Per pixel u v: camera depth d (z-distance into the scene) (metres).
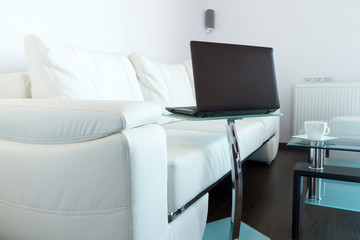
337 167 1.30
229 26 3.55
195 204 1.07
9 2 1.40
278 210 1.55
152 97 1.87
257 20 3.39
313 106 3.08
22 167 0.82
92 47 1.89
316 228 1.35
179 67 2.37
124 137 0.70
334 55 3.06
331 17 3.03
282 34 3.28
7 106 0.89
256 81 1.15
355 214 1.51
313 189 1.29
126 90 1.60
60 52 1.20
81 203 0.75
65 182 0.76
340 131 1.50
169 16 2.82
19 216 0.85
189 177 0.99
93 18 1.89
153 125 0.84
